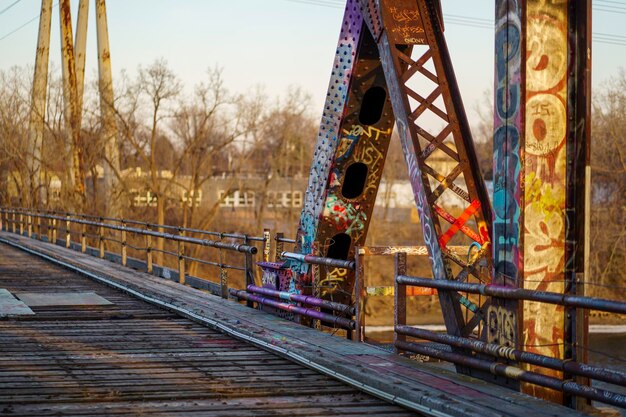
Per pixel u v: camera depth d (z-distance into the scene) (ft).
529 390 27.04
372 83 39.06
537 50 27.30
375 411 26.71
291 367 33.60
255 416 25.85
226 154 258.78
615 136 169.99
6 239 113.80
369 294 37.29
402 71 35.32
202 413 26.08
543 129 27.48
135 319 47.16
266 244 49.98
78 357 35.06
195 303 50.26
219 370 32.83
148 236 70.85
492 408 24.61
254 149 213.05
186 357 35.53
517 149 27.32
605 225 165.17
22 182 182.39
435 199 32.78
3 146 191.01
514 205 27.55
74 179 147.13
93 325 44.62
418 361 32.24
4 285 64.03
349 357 32.91
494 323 28.45
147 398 27.86
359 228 41.29
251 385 30.14
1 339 39.55
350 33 38.96
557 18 27.48
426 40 34.24
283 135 230.48
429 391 26.84
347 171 41.47
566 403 27.43
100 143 177.47
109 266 75.82
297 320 42.96
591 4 27.43
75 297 56.08
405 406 26.76
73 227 144.05
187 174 244.42
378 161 40.42
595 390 23.73
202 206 221.05
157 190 191.93
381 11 34.27
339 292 41.91
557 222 27.76
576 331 27.02
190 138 205.57
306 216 42.52
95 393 28.37
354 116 39.45
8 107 205.98
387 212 235.81
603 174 174.09
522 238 27.35
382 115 39.81
